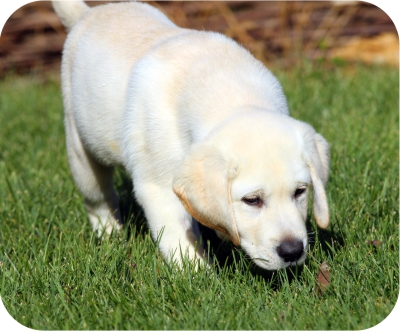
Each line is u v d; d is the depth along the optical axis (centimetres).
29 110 1117
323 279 552
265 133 511
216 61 581
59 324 509
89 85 644
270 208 507
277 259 500
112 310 520
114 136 632
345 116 945
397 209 682
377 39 1403
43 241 655
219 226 506
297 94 1059
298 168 509
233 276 566
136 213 731
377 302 519
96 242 650
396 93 1042
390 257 569
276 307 511
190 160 512
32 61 1478
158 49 604
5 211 728
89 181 700
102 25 672
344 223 638
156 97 574
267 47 1410
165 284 546
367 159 787
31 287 561
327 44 1339
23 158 897
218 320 499
